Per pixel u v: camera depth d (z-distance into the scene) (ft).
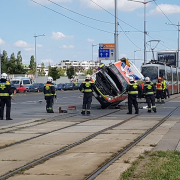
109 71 75.10
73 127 46.39
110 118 56.70
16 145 34.22
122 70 75.25
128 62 78.23
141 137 37.42
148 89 66.03
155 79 120.57
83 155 29.14
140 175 22.17
